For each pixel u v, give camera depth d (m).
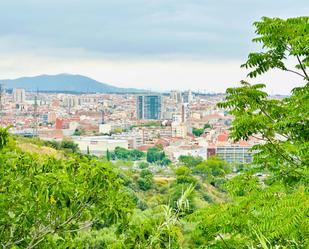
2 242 5.61
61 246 5.98
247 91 7.80
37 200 5.42
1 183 5.57
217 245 5.80
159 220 5.62
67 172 5.91
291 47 7.47
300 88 7.68
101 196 5.86
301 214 4.75
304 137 7.31
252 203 5.80
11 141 6.36
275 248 4.63
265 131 7.43
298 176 6.72
